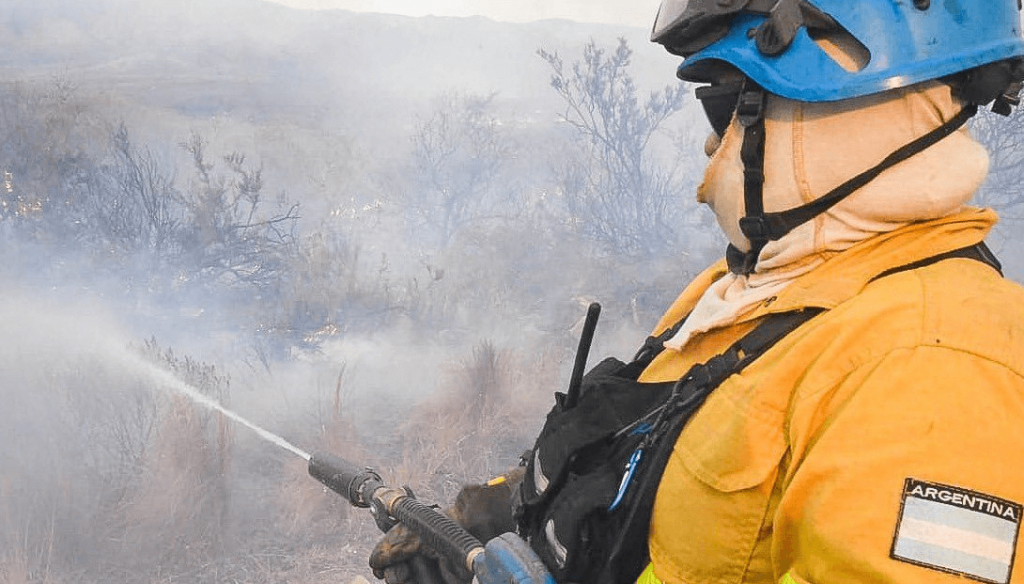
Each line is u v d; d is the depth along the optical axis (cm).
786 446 101
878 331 97
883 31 103
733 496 102
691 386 112
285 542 362
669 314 150
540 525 127
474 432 452
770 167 110
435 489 411
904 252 106
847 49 105
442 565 160
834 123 106
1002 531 86
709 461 104
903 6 103
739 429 102
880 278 105
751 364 107
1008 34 106
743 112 110
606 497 116
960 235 107
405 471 403
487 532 161
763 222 111
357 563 353
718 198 119
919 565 86
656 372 130
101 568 338
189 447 359
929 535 87
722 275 144
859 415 93
